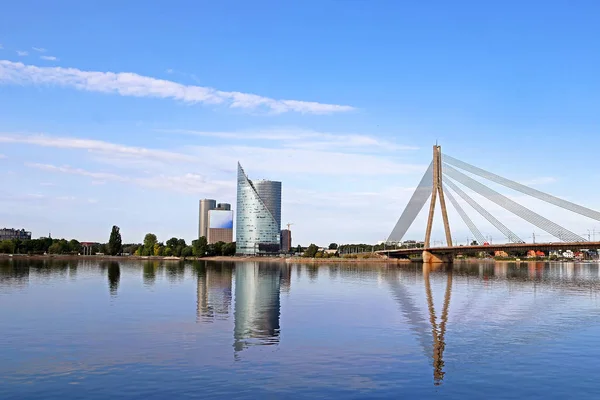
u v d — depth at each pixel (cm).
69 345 4472
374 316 6272
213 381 3466
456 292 9656
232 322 5703
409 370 3766
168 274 14725
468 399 3166
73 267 18862
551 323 5850
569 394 3278
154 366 3809
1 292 8806
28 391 3269
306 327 5428
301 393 3241
